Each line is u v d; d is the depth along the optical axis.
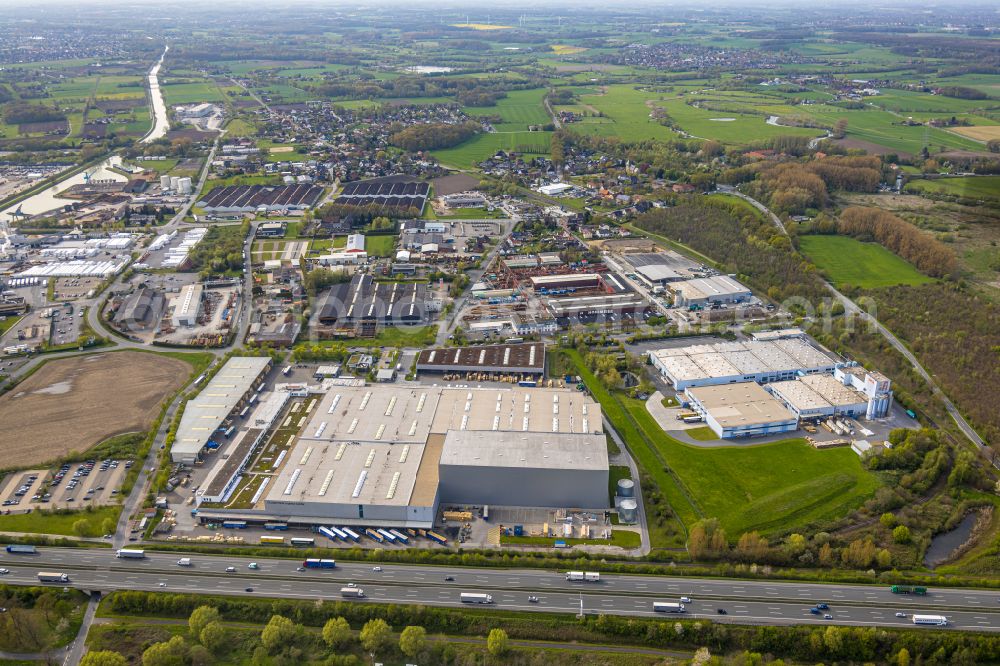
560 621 169.00
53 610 170.25
